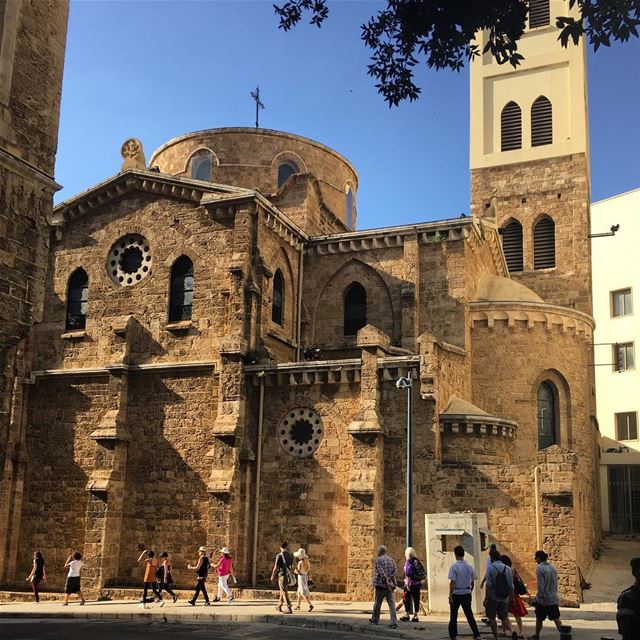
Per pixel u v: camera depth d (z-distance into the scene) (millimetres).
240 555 35312
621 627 12438
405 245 41156
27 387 41125
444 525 29203
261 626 25844
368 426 33594
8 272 21969
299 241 43156
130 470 38312
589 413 42656
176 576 36250
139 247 41344
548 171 56062
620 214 63656
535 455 39219
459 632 23297
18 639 21844
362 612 28609
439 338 39812
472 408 35531
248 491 35938
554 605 20641
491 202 56875
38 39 23719
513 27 16562
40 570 35406
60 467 39812
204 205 39688
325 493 34969
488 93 59625
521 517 31453
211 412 37438
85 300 41906
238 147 51188
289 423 36375
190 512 36719
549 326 40875
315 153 52969
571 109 56594
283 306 41562
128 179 41562
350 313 42500
